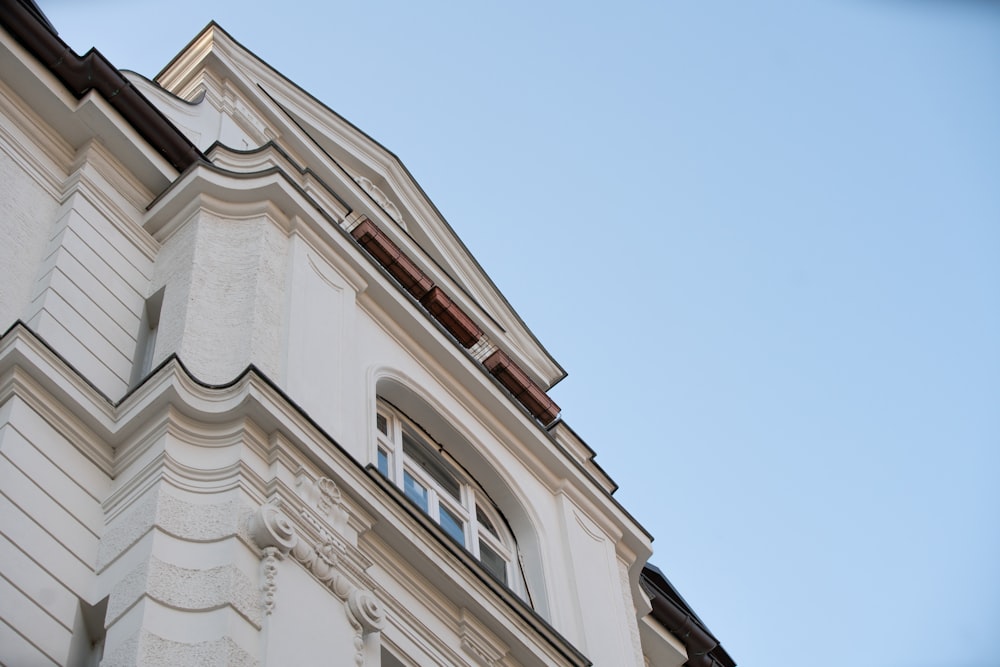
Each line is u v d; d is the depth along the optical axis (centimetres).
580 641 1827
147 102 1883
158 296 1719
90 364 1576
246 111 2277
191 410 1457
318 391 1639
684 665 2225
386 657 1479
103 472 1445
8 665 1235
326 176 2317
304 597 1381
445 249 2528
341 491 1510
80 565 1356
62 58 1850
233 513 1387
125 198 1828
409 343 1909
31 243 1688
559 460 2028
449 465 1905
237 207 1805
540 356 2520
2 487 1345
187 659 1259
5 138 1769
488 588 1627
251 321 1633
